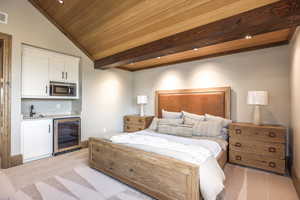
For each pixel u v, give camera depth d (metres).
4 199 1.01
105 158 2.53
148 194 1.96
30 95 3.25
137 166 2.08
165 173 1.79
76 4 2.94
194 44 2.51
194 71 4.07
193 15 2.29
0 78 2.96
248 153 2.84
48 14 3.42
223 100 3.54
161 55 3.13
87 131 4.17
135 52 3.33
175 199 1.71
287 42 2.89
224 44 3.12
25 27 3.10
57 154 3.54
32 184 2.25
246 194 2.03
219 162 2.32
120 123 5.10
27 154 3.06
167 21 2.54
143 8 2.52
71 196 1.97
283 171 2.54
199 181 1.62
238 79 3.41
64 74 3.82
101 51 3.95
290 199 1.94
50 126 3.41
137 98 4.95
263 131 2.71
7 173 2.58
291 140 2.66
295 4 1.64
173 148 2.10
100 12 2.92
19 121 2.96
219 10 2.08
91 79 4.30
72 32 3.72
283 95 2.93
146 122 4.50
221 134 3.09
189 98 4.07
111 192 2.06
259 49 3.18
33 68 3.30
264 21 1.82
